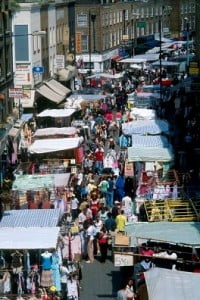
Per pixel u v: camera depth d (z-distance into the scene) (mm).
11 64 57875
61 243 30266
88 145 52406
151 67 90750
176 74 85125
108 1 116375
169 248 29234
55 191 37438
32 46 66250
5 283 27578
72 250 31328
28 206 36406
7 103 55312
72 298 28078
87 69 102125
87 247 32719
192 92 61469
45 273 28000
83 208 35250
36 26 68625
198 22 72375
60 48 84438
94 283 30234
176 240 27688
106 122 61750
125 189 40656
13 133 51000
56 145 45406
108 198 39938
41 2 73750
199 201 34625
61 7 85562
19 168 43531
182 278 23125
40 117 58031
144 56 98000
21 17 65250
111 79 86812
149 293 22344
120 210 34781
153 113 58562
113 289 29547
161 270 23734
